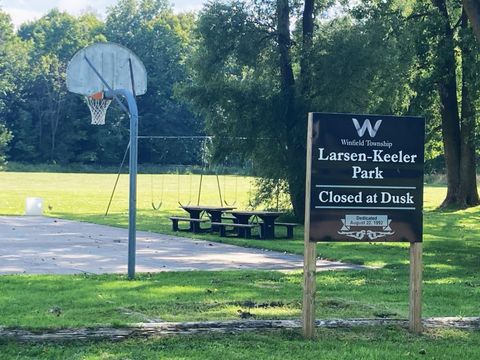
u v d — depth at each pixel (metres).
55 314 9.83
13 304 10.67
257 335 8.66
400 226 8.88
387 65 27.95
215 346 8.15
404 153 8.86
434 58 38.56
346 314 10.16
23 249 19.19
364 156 8.73
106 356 7.63
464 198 42.44
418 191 8.91
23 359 7.46
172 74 103.75
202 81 29.27
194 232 25.45
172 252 19.19
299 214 29.25
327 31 28.45
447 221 33.94
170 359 7.58
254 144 28.84
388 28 30.62
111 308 10.36
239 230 24.45
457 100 44.28
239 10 28.86
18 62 103.00
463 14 38.84
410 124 8.88
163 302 10.95
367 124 8.73
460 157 42.56
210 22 28.78
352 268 16.48
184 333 8.57
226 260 17.64
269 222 24.06
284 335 8.73
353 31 27.89
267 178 29.19
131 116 14.02
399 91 30.83
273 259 18.03
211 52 28.94
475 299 12.09
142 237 23.31
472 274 15.93
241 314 9.86
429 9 39.19
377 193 8.78
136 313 9.97
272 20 29.08
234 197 50.69
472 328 9.44
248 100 28.47
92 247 19.88
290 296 11.84
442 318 9.60
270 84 28.89
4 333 8.12
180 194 53.38
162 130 101.88
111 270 15.27
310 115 8.58
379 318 9.73
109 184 66.25
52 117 101.75
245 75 29.91
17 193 51.06
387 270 15.97
